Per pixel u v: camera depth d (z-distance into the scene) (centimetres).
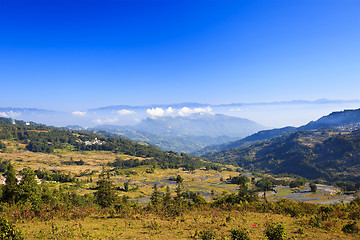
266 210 3681
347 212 3328
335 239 1864
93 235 1788
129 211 2978
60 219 2411
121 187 16788
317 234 2033
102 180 6381
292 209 3441
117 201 6288
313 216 2975
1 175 16362
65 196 6969
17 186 3269
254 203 4281
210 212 3384
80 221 2378
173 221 2609
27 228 1947
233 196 5416
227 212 3462
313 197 15625
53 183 16575
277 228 1758
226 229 2250
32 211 2505
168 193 7031
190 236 1911
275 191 18025
